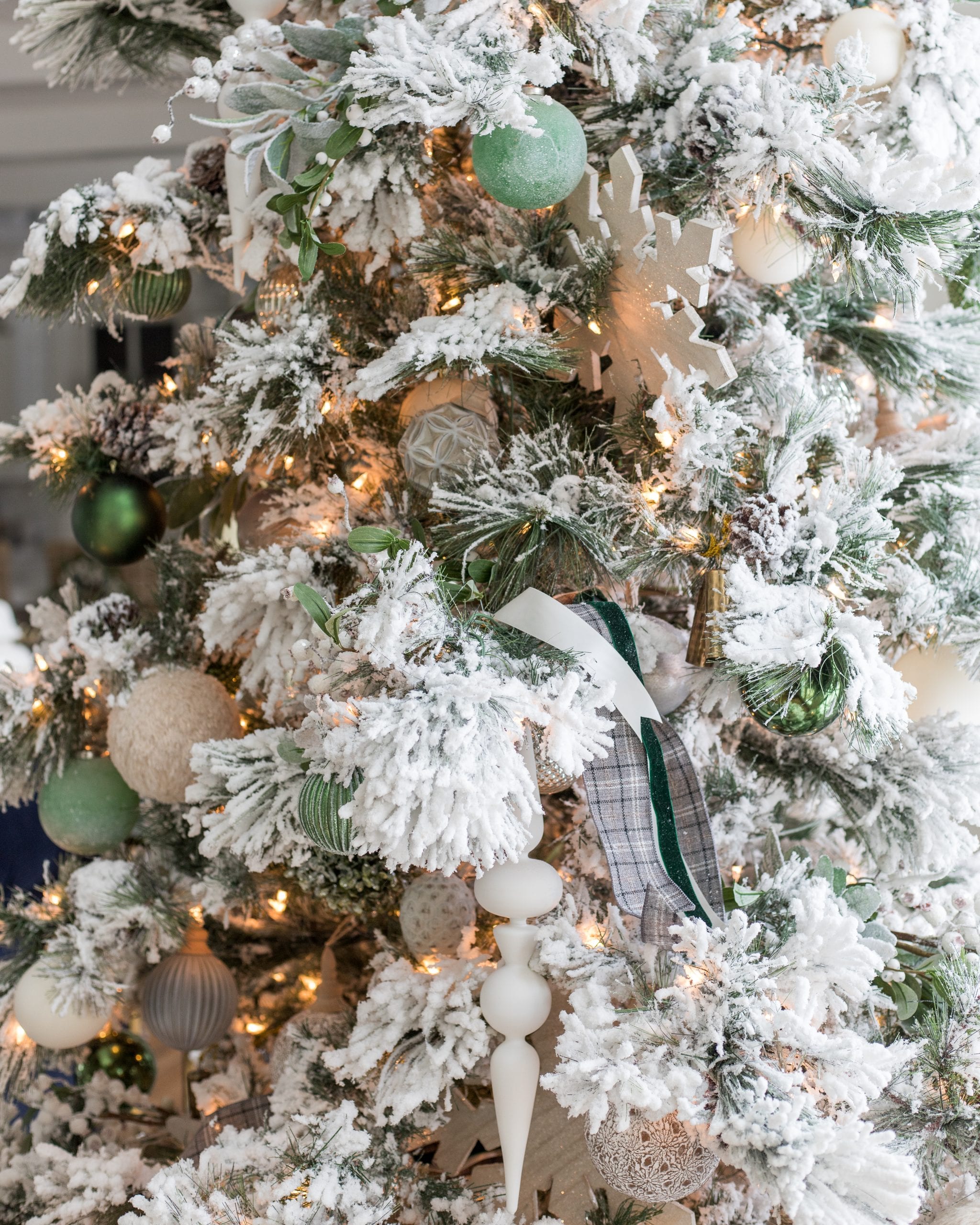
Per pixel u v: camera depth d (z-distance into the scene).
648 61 1.72
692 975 1.61
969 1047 1.70
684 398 1.67
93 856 2.05
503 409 1.80
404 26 1.62
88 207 1.84
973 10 1.98
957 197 1.62
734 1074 1.58
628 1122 1.58
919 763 1.79
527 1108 1.68
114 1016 2.11
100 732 2.03
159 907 1.91
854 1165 1.55
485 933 1.82
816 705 1.65
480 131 1.62
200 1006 1.92
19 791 2.00
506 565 1.72
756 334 1.82
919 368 1.86
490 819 1.56
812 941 1.62
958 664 1.81
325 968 1.95
